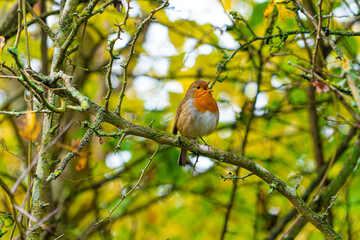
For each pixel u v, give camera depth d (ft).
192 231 42.19
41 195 21.95
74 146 20.33
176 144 22.57
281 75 38.47
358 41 36.83
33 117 18.63
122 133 21.11
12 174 37.88
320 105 39.04
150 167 39.73
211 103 32.22
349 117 36.14
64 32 23.70
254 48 34.91
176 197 42.29
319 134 38.50
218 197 41.88
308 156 42.47
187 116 32.04
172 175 40.29
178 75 39.50
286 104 38.11
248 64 38.22
